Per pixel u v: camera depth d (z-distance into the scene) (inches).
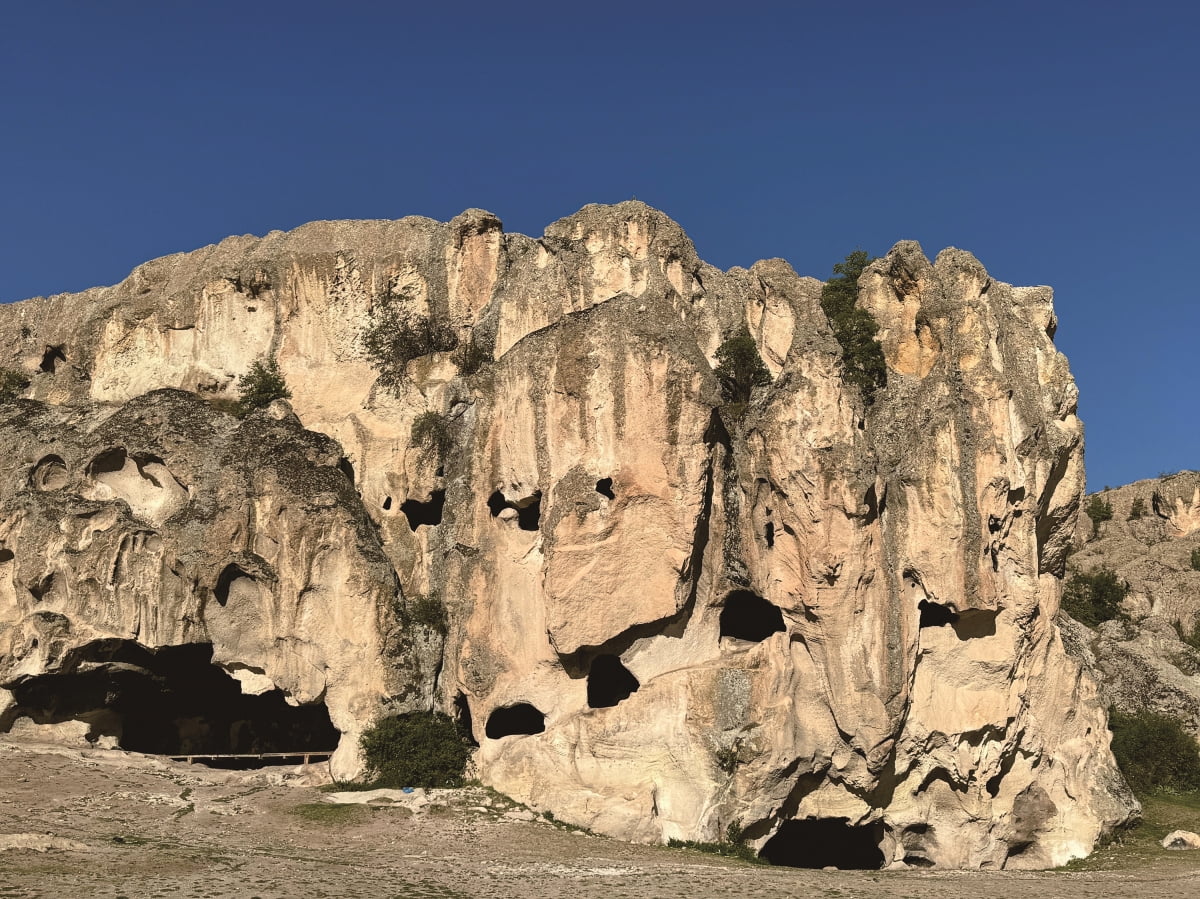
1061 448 2151.8
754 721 1809.8
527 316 2159.2
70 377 2412.6
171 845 1512.1
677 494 1851.6
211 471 2003.0
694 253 2303.2
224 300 2338.8
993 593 1918.1
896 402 2016.5
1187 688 2721.5
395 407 2149.4
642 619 1839.3
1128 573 3708.2
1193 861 1897.1
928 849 1956.2
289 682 1923.0
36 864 1369.3
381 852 1553.9
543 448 1910.7
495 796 1814.7
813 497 1871.3
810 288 2258.9
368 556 1936.5
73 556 1975.9
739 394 2105.1
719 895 1389.0
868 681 1854.1
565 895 1358.3
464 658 1915.6
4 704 2018.9
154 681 2073.1
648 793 1768.0
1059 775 2007.9
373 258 2278.5
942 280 2114.9
